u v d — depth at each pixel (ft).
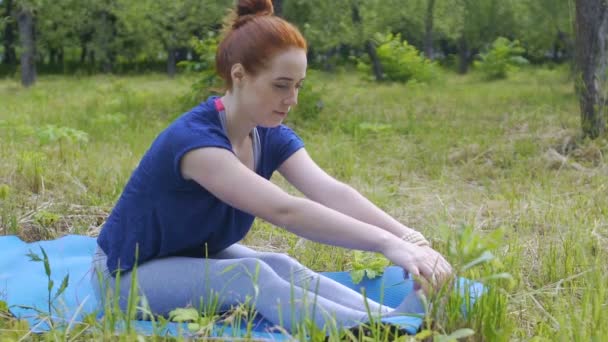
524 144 24.16
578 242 12.55
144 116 35.65
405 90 54.39
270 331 8.69
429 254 8.49
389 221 9.34
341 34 51.80
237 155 9.45
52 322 8.87
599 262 11.81
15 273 11.58
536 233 14.29
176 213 9.21
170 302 9.25
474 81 75.61
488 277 7.82
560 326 8.38
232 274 9.04
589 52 23.32
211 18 44.55
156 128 30.91
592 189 18.49
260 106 8.87
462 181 20.81
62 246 12.96
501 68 77.97
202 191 9.14
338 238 8.57
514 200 17.54
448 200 18.15
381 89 55.88
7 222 14.66
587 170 20.80
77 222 15.14
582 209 16.07
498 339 8.20
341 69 89.51
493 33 77.61
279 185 19.52
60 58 126.00
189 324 8.18
